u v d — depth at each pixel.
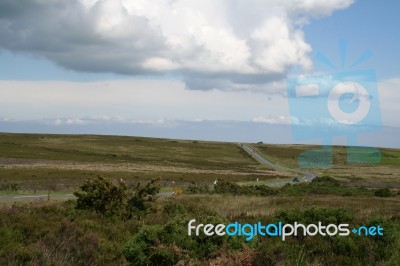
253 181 70.62
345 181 65.00
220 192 39.12
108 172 69.19
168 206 14.48
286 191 41.25
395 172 92.56
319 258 8.41
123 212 12.68
